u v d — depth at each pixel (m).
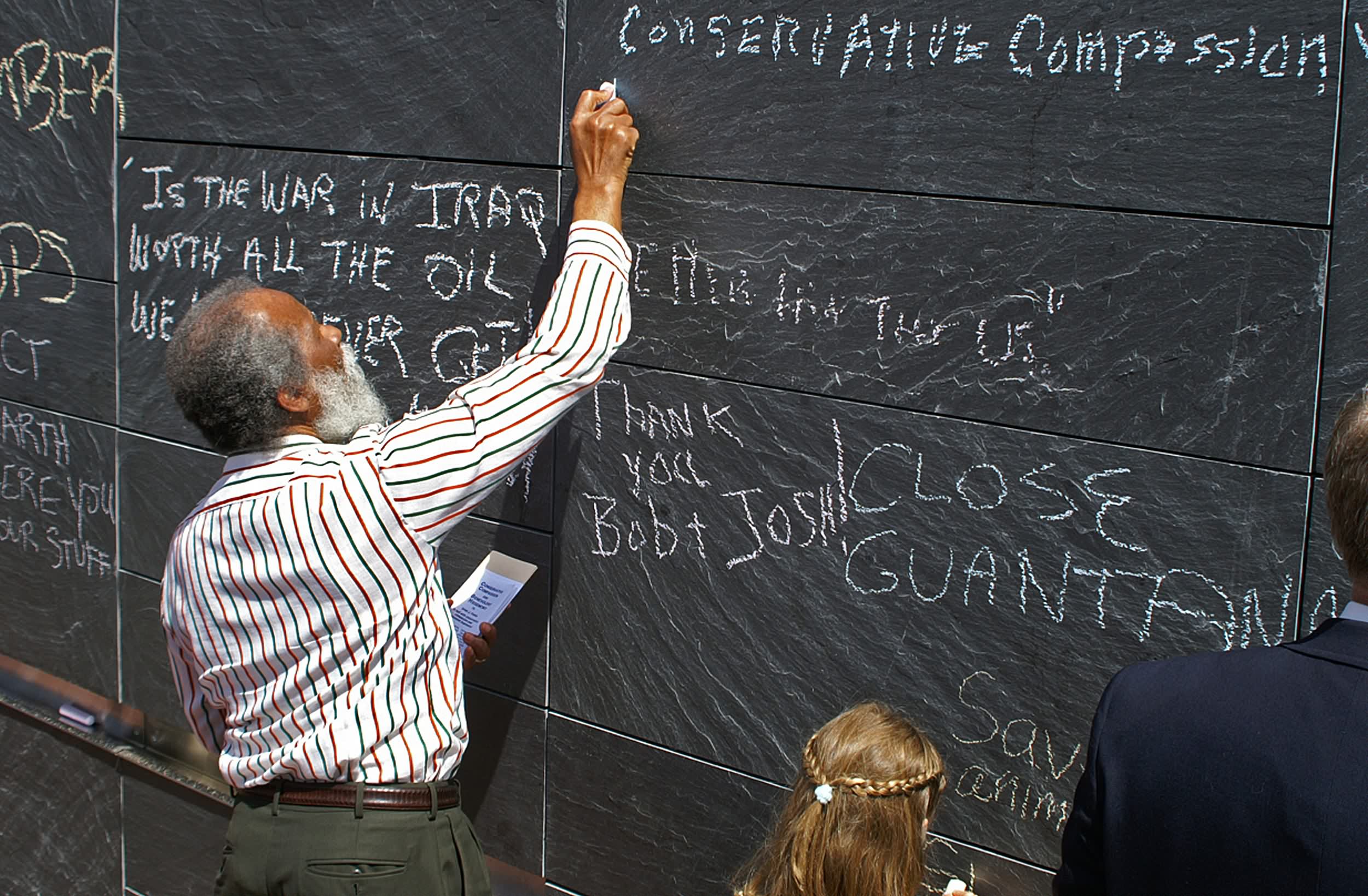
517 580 2.82
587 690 2.89
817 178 2.38
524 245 2.77
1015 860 2.38
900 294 2.32
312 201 3.10
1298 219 1.93
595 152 2.50
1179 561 2.11
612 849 2.92
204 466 3.43
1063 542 2.22
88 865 3.98
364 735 2.09
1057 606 2.25
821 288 2.41
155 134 3.36
